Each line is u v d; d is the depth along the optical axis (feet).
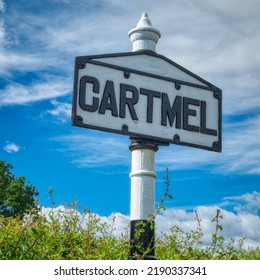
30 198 83.25
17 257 17.88
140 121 16.56
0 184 82.84
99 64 16.26
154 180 16.70
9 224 19.84
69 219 21.49
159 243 21.85
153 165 16.72
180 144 17.08
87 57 16.11
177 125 17.17
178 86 17.49
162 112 17.01
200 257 19.49
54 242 20.17
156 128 16.78
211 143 17.72
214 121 17.95
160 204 16.35
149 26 17.57
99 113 15.98
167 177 16.60
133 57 16.96
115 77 16.47
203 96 17.94
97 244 20.06
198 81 18.02
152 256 16.25
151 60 17.26
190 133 17.37
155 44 17.70
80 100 15.75
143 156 16.57
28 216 20.35
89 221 21.08
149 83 16.99
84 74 15.99
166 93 17.24
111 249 20.12
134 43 17.63
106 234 20.97
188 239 21.84
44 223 20.90
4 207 81.66
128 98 16.52
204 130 17.65
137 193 16.40
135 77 16.80
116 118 16.21
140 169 16.51
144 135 16.49
